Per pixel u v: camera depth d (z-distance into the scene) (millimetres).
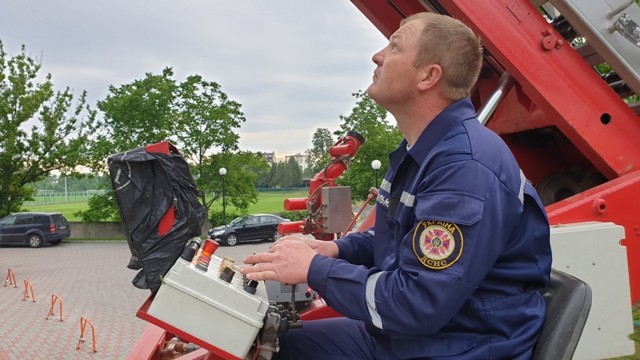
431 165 1624
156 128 30156
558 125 3039
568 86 2941
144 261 1661
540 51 2916
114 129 30125
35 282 15406
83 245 28094
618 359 4605
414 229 1553
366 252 2127
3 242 26750
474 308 1613
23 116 27672
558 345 1571
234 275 1804
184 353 2584
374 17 3859
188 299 1584
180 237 1687
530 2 2904
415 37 1713
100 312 11180
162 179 1677
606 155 2973
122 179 1659
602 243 2576
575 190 3645
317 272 1609
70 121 29328
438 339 1625
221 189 30891
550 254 1731
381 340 1744
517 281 1664
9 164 27953
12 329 9727
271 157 77875
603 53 2943
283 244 1704
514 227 1620
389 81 1749
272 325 1646
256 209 44781
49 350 8430
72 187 107312
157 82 30078
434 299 1464
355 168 28797
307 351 1885
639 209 2826
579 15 2867
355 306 1562
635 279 2807
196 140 30281
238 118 31297
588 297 1638
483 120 3135
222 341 1591
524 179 1662
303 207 3572
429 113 1755
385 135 28750
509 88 3223
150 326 2773
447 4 2883
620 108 2990
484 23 2859
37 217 27000
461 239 1479
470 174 1532
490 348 1604
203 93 30828
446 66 1688
